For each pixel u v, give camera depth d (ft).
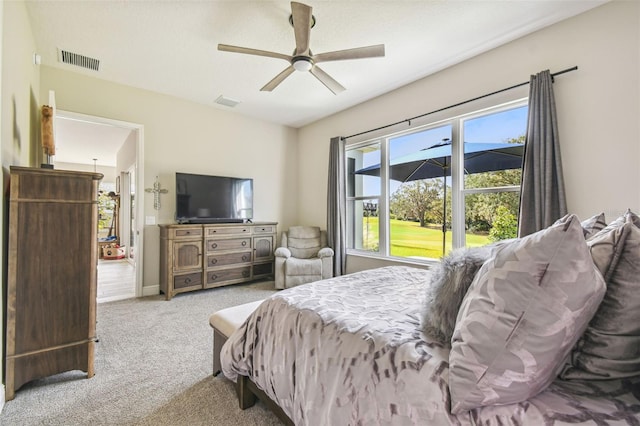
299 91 12.41
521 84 8.54
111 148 21.98
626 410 2.20
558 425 2.12
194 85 11.93
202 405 5.22
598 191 7.33
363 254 13.71
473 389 2.39
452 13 7.60
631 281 2.43
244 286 13.92
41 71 10.17
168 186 12.98
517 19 7.85
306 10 6.30
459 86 10.12
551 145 7.72
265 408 5.15
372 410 2.99
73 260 5.98
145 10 7.50
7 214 5.61
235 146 15.12
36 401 5.27
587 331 2.55
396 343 3.17
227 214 14.17
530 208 8.04
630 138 6.90
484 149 9.91
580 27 7.61
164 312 10.17
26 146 8.11
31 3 7.21
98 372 6.27
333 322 3.83
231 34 8.49
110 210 29.04
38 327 5.61
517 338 2.32
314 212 16.52
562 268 2.27
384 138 13.03
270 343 4.49
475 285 2.83
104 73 10.86
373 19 7.80
